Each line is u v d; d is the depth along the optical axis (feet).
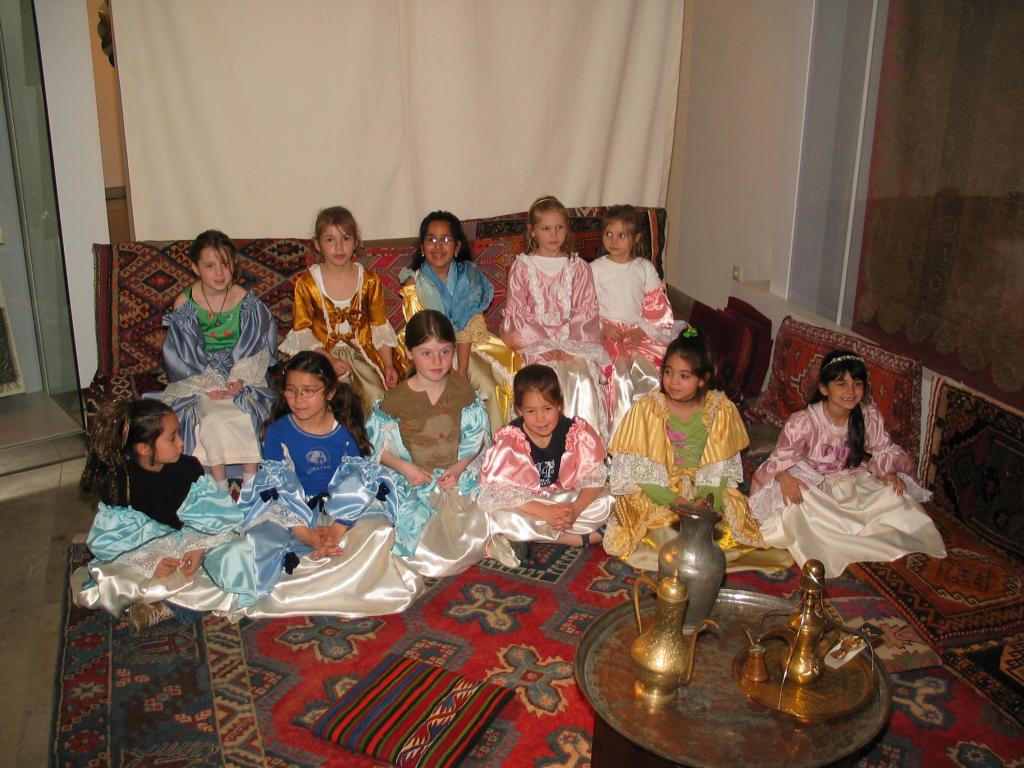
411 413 9.39
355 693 7.18
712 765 5.11
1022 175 9.14
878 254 11.45
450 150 13.66
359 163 13.25
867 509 9.39
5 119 11.18
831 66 11.79
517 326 11.94
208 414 10.06
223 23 11.96
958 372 10.27
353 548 8.59
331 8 12.39
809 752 5.25
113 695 7.31
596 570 9.20
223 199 12.72
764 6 13.06
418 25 12.90
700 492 9.29
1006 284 9.45
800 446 9.66
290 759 6.62
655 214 13.73
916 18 10.41
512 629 8.22
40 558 9.52
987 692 7.25
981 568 8.86
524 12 13.35
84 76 11.68
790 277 13.17
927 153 10.43
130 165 12.11
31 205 11.29
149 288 11.46
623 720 5.51
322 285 11.31
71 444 11.76
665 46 14.44
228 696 7.30
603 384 11.71
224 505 8.62
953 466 9.95
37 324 12.14
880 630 8.00
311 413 8.75
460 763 6.55
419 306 11.75
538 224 11.72
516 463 9.21
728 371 12.66
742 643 6.32
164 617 8.33
